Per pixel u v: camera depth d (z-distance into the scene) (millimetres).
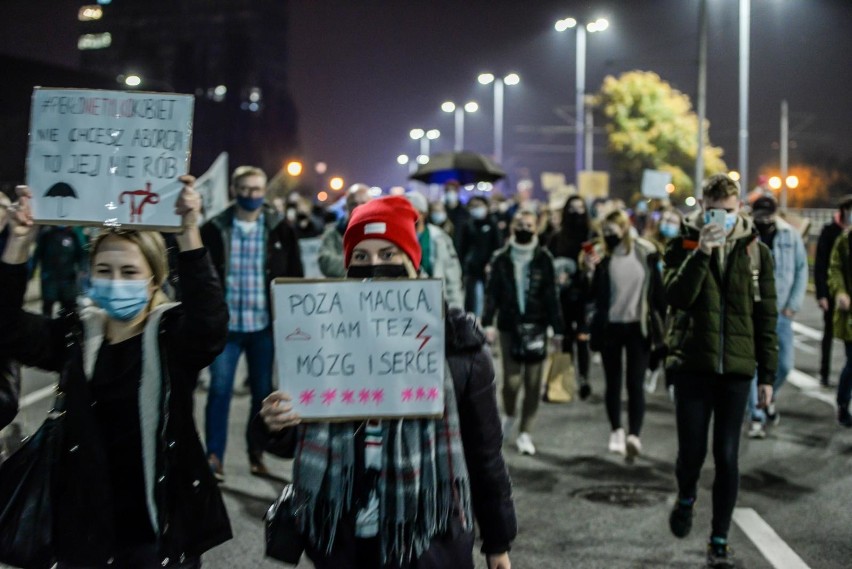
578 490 7434
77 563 3340
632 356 8312
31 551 3311
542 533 6379
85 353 3475
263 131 110500
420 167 20172
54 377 14125
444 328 3158
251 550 6027
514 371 8766
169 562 3398
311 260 13297
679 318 5832
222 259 7523
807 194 66000
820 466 8062
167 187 3473
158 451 3396
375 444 3145
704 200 5727
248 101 118625
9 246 3459
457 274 9375
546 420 10102
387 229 3291
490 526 3295
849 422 9641
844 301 9555
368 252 3314
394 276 3301
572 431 9555
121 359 3484
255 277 7574
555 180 36219
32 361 3539
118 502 3447
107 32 142000
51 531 3332
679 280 5645
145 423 3400
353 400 3119
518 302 8633
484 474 3266
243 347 7645
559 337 8891
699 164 24750
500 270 8695
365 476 3131
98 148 3482
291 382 3127
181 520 3430
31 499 3338
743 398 5699
